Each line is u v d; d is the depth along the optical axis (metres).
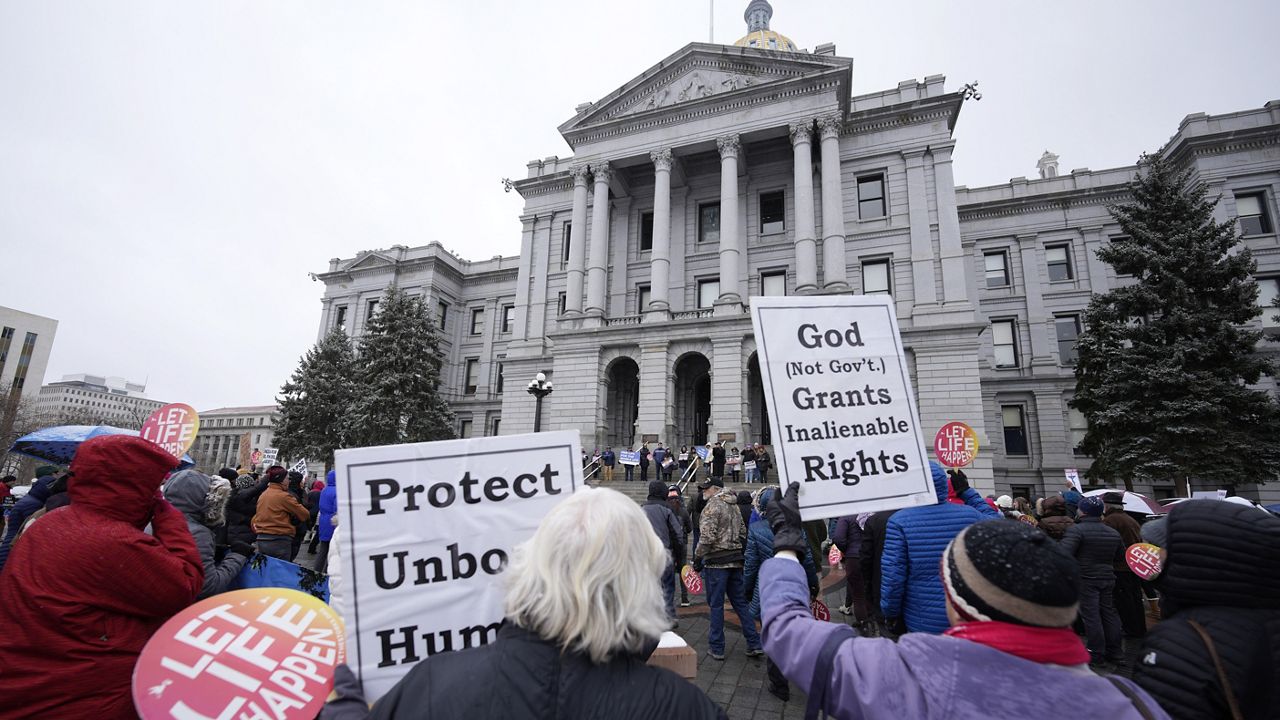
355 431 31.77
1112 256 22.08
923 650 1.67
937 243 26.95
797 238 27.25
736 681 6.38
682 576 8.77
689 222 32.34
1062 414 30.78
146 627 2.65
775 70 29.39
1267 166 26.91
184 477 4.11
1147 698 1.56
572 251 31.33
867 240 28.03
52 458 6.82
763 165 31.22
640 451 24.06
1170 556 2.25
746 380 26.75
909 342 25.94
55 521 2.56
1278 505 5.70
